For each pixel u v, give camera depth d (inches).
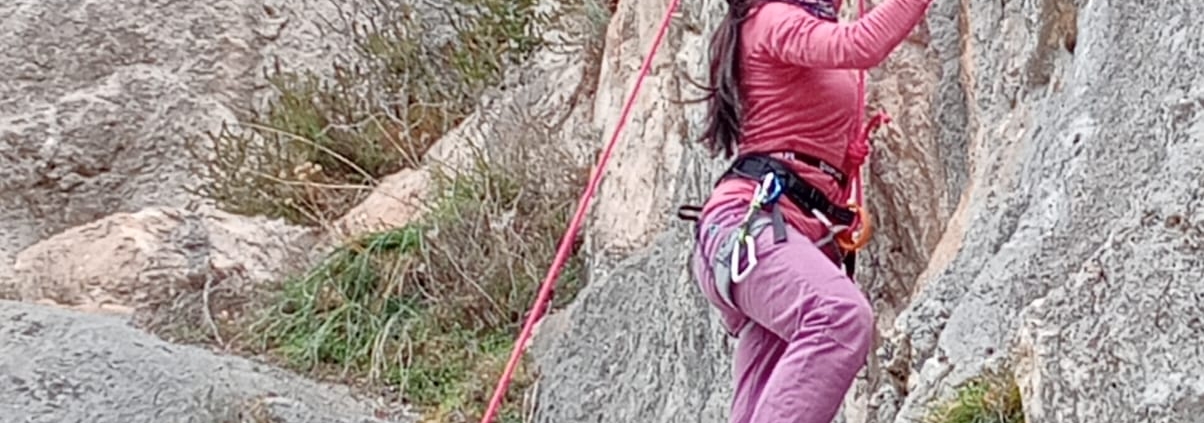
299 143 370.9
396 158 370.6
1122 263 128.5
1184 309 122.4
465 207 315.0
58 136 405.1
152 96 413.7
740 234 130.8
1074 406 127.8
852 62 128.2
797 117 134.8
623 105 323.0
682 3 283.0
